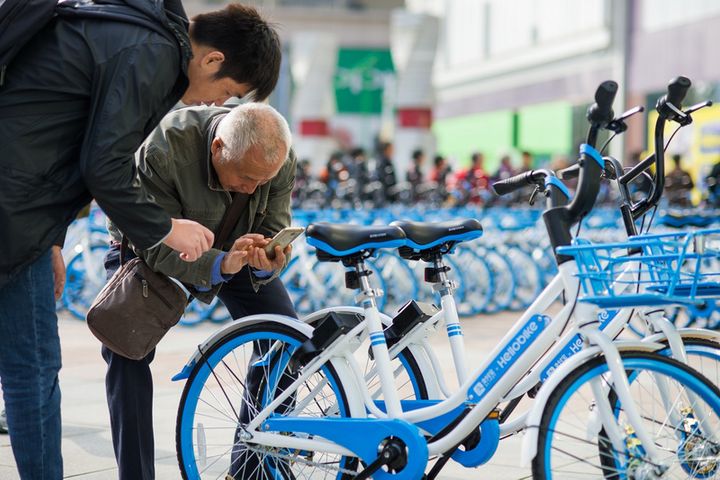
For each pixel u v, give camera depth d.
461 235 3.76
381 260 10.14
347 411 3.64
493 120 34.62
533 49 30.97
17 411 3.32
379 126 36.75
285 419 3.73
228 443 4.13
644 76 24.03
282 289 4.13
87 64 3.07
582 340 3.28
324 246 3.55
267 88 3.44
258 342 3.91
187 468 3.92
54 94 3.07
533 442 3.06
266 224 3.98
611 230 12.15
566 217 3.22
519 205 16.16
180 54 3.14
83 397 6.02
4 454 4.65
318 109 27.28
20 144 3.05
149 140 3.69
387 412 3.59
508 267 11.00
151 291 3.70
